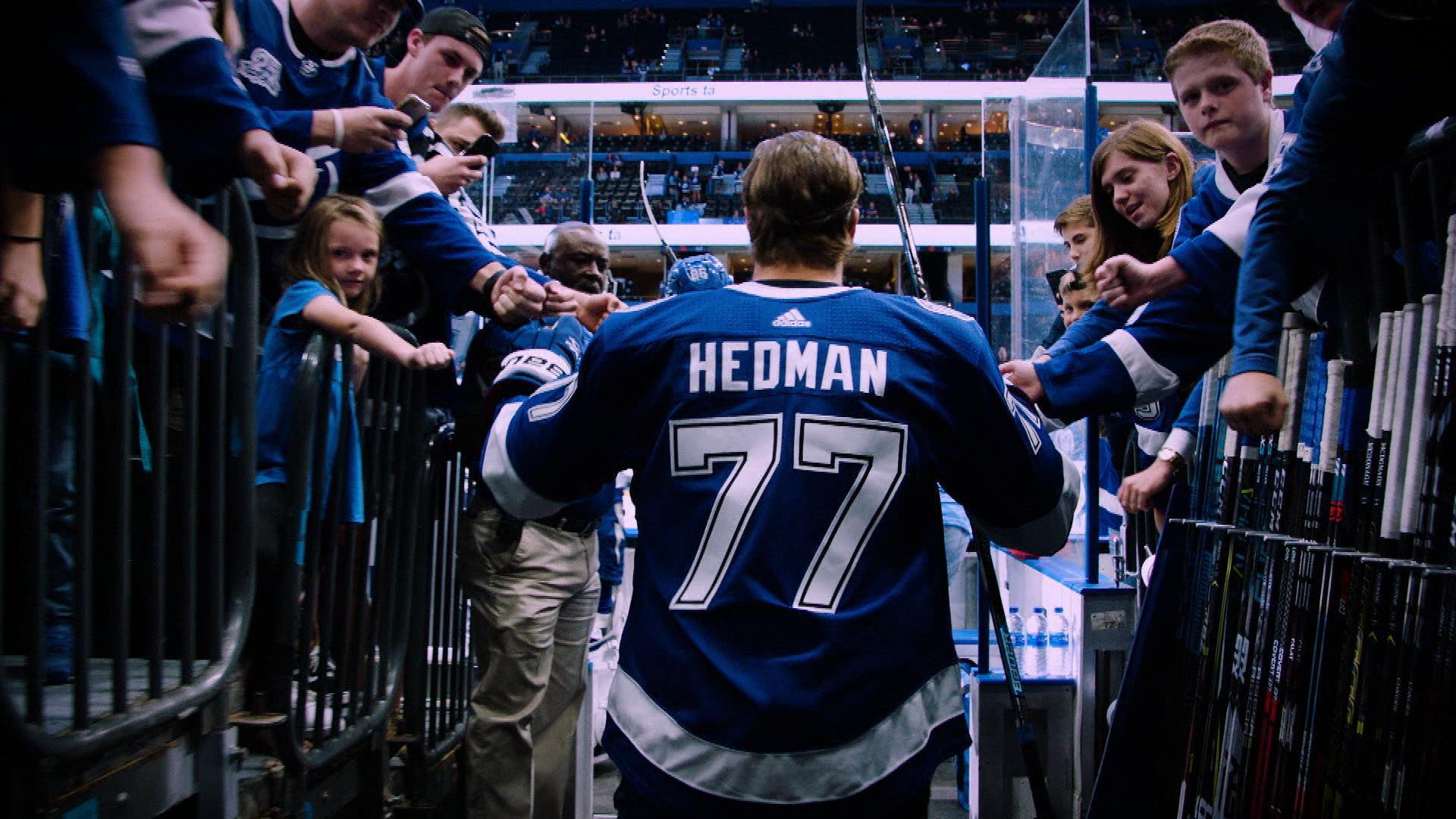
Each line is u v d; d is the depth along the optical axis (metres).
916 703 1.25
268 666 1.77
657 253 21.62
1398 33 1.26
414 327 2.41
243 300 1.59
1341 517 1.65
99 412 1.82
